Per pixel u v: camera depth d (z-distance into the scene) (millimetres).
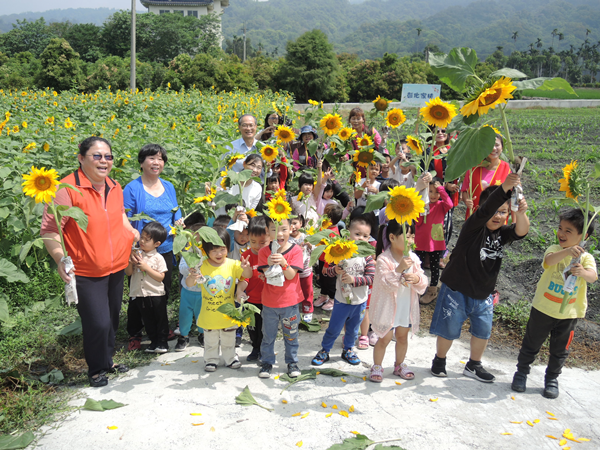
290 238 4926
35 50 93750
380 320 3971
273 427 3467
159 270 4570
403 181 6516
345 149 5910
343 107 34125
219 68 36219
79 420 3508
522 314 5359
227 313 3789
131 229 4254
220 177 5527
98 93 18281
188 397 3840
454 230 8367
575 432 3496
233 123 12227
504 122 3307
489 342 5031
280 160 6312
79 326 4742
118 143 7910
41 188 3424
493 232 3994
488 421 3598
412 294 4070
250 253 4590
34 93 18797
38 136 7754
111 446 3232
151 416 3568
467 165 3004
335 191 7012
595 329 5125
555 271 3889
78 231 3785
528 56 157875
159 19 74125
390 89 48406
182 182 6145
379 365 4160
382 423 3531
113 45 72750
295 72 46219
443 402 3838
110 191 4023
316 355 4574
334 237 3762
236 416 3590
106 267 3904
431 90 8062
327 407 3730
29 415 3541
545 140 17953
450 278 4059
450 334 4090
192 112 15547
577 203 3869
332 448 3152
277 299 4117
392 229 4070
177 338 5047
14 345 4535
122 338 4977
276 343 4895
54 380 4070
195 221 5211
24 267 5738
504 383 4176
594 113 31578
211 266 4254
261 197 5711
